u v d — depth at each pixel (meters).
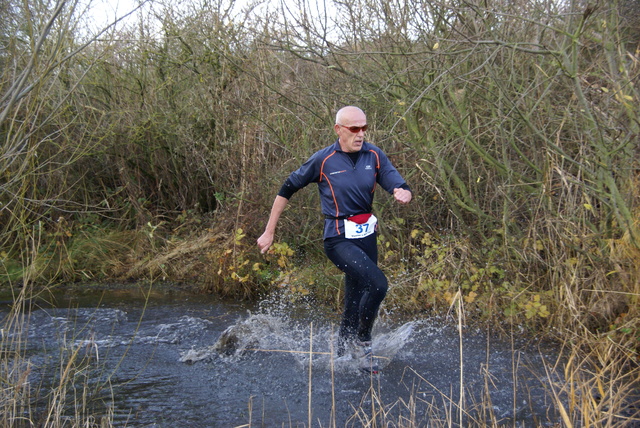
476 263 5.68
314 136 7.07
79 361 4.45
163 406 3.67
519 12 5.27
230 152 7.92
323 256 7.07
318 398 3.79
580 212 5.08
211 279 6.95
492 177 6.07
